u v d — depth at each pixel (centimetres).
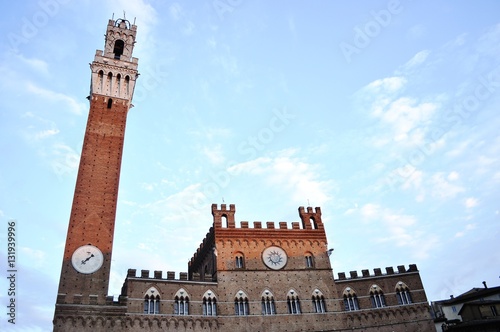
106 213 7456
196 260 9638
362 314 7731
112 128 8469
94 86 8912
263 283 7756
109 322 6450
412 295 8012
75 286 6581
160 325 6712
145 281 7019
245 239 8219
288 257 8219
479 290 10525
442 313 10150
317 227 8819
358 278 8131
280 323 7381
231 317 7225
